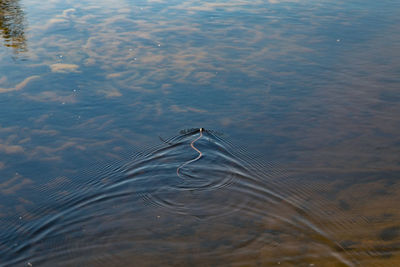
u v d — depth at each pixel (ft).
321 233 15.94
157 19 47.32
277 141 23.25
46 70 32.58
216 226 16.67
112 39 40.11
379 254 14.56
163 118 25.75
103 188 19.21
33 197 18.35
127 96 28.58
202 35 41.55
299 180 19.74
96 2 55.47
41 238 15.89
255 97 28.53
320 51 37.14
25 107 26.71
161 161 21.48
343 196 18.33
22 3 54.44
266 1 56.39
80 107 26.96
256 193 18.90
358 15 48.96
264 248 15.25
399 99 28.02
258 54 36.42
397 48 37.70
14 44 38.40
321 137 23.57
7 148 22.07
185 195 18.83
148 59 35.09
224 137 23.68
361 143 22.86
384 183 19.21
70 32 42.22
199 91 29.40
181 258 14.88
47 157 21.47
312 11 51.06
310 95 28.78
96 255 15.10
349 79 31.35
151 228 16.57
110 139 23.38
